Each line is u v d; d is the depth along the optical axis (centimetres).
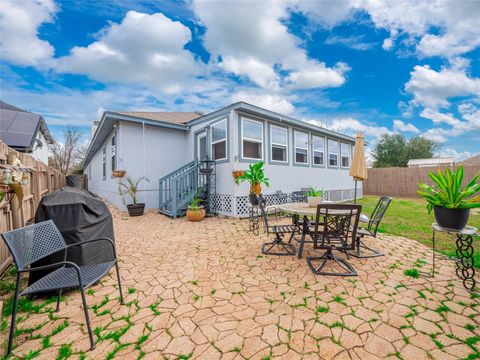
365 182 1389
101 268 208
